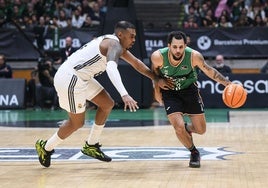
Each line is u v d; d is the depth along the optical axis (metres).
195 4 18.88
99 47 6.09
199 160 6.46
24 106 15.95
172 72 6.32
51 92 16.03
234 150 7.93
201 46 17.48
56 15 19.03
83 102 6.22
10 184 5.50
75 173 6.12
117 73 5.71
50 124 12.19
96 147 6.67
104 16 15.22
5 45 17.69
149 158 7.20
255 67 17.92
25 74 18.09
